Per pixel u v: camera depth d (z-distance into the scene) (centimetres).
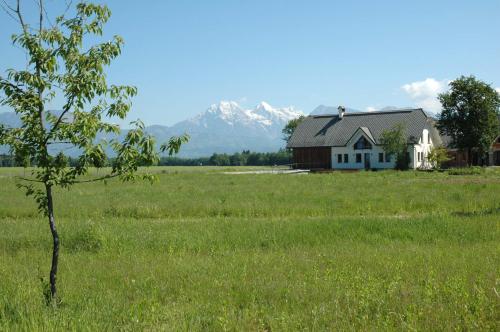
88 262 1092
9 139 714
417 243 1284
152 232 1400
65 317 661
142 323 653
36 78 721
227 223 1611
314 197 2503
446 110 6888
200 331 636
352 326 632
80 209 2112
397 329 622
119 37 775
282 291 799
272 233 1396
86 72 743
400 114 7694
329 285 821
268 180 4206
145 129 741
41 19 756
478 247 1165
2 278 923
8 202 2403
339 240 1336
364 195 2586
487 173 4697
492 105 6762
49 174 728
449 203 2119
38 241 1323
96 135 750
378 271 919
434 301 723
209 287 843
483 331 610
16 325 642
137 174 766
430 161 6656
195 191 3033
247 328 643
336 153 7675
